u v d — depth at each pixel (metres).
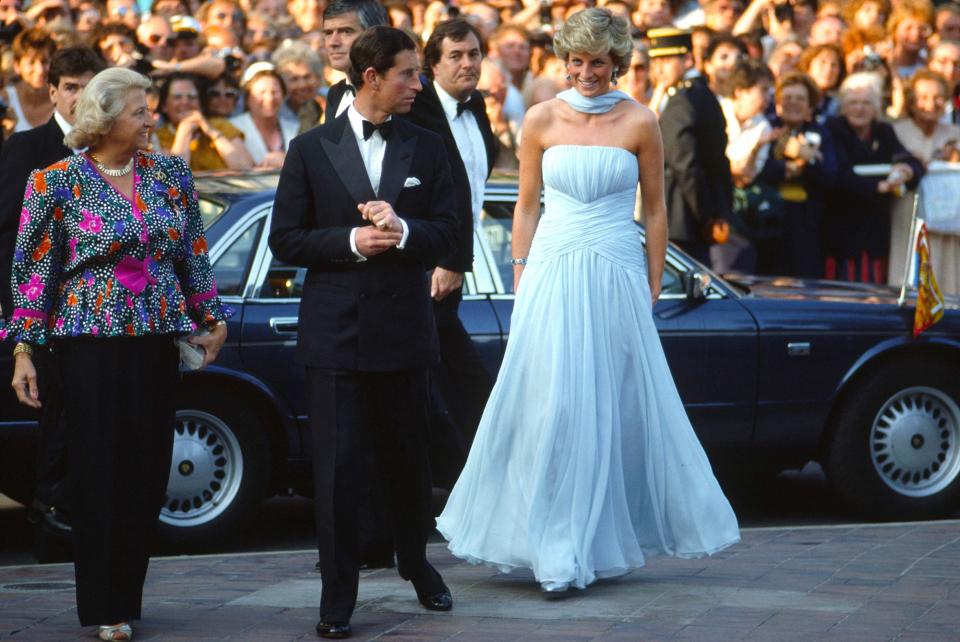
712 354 13.09
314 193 9.29
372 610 9.69
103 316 8.98
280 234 9.27
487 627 9.27
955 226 19.39
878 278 19.20
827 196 18.94
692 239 16.92
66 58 10.84
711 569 10.74
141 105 9.05
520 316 10.27
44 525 11.16
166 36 17.83
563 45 10.23
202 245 9.50
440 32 11.83
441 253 9.32
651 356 10.27
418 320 9.34
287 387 12.22
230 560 11.34
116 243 8.98
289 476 12.39
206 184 12.95
